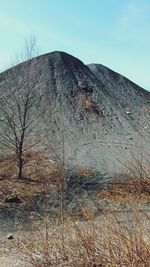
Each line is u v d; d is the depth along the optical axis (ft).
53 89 134.10
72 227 22.43
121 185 60.18
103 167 79.61
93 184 66.54
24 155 79.05
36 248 21.88
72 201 52.75
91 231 20.27
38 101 123.34
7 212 52.90
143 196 41.83
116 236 19.72
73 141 101.91
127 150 94.84
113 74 163.02
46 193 58.95
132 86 156.46
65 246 20.53
